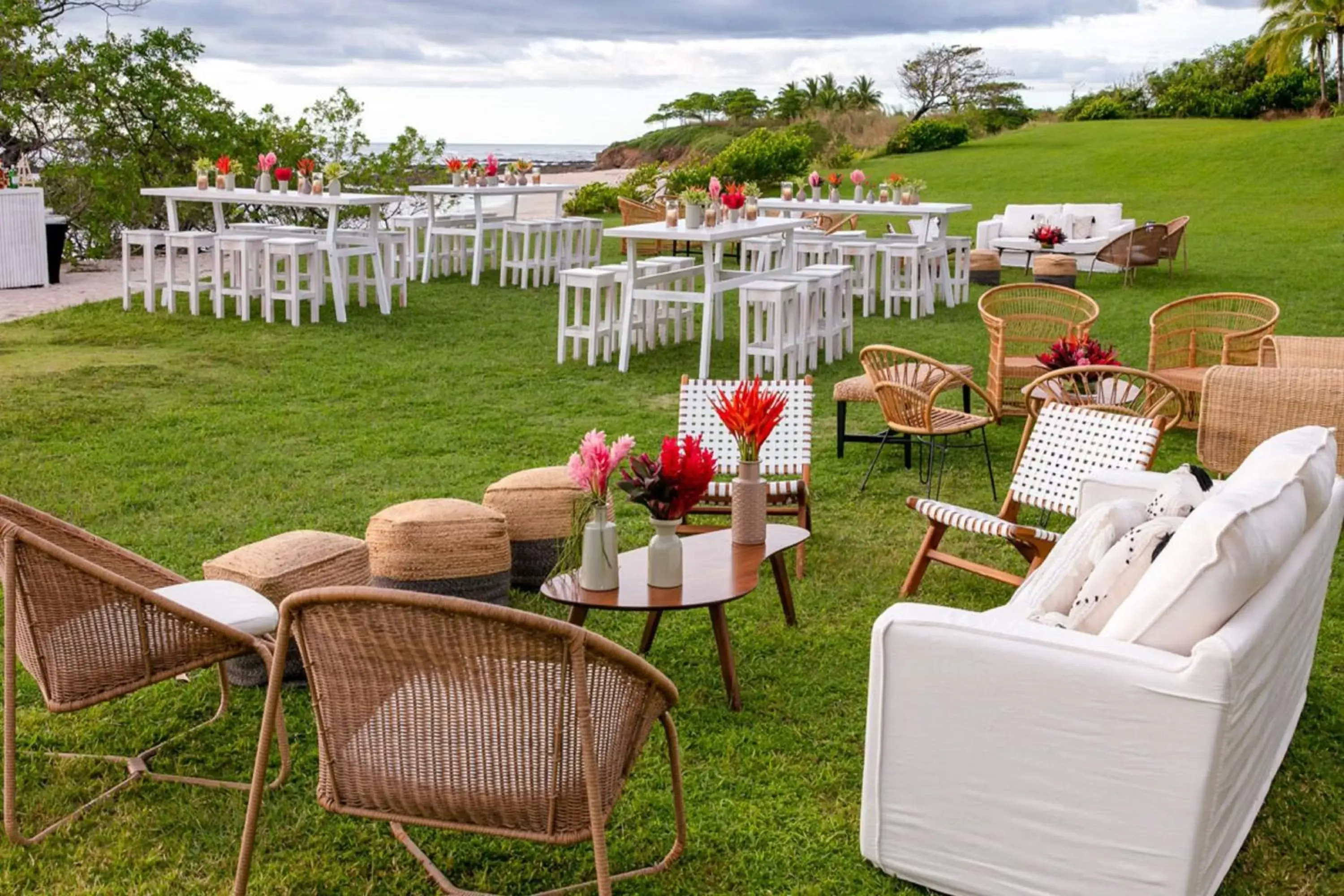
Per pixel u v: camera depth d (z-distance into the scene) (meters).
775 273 9.16
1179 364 8.52
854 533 5.14
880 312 11.71
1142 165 24.12
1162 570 2.48
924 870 2.59
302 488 5.67
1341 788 3.02
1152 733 2.30
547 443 6.58
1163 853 2.32
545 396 7.80
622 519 5.34
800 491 4.73
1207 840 2.30
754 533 3.96
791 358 8.58
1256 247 15.34
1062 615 2.88
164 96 15.26
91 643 2.69
